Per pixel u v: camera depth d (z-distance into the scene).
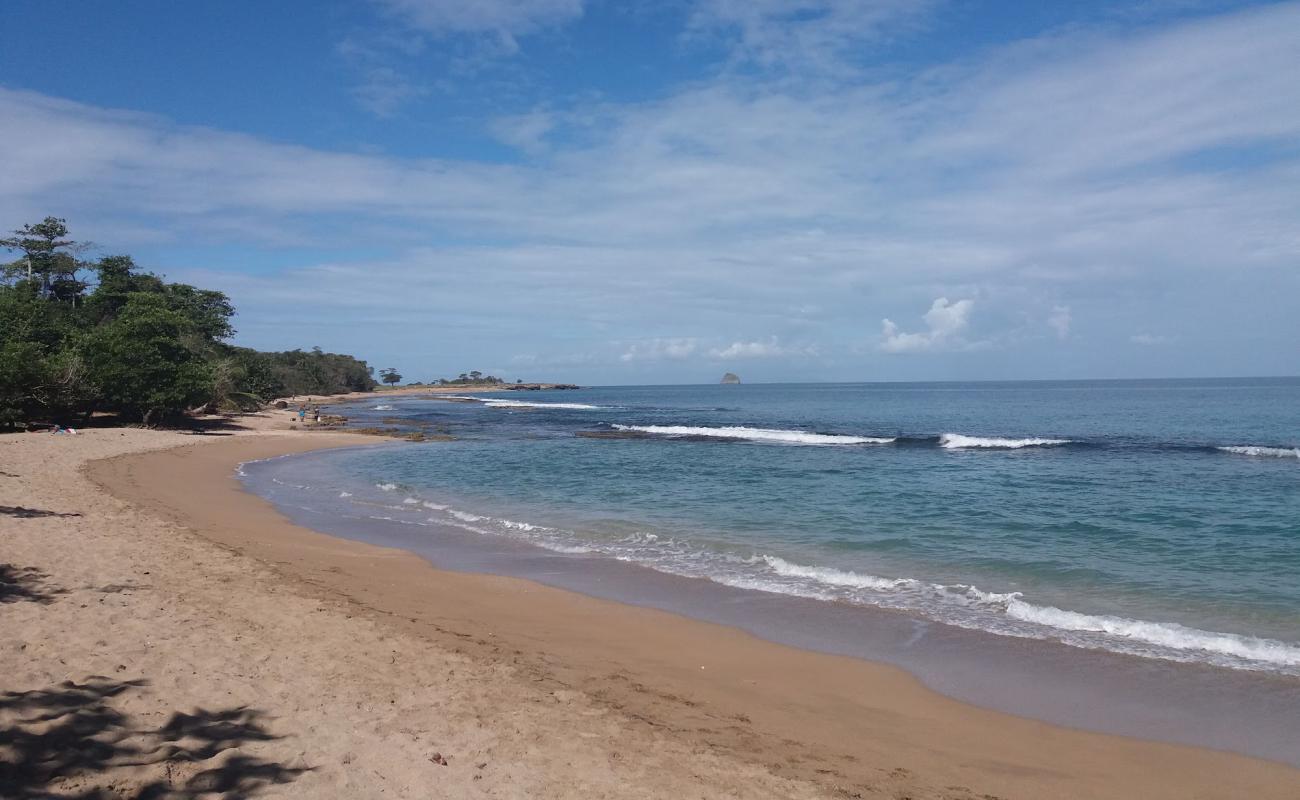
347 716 5.86
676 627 9.80
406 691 6.57
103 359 35.75
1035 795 5.70
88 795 4.30
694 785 5.29
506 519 17.69
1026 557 13.58
